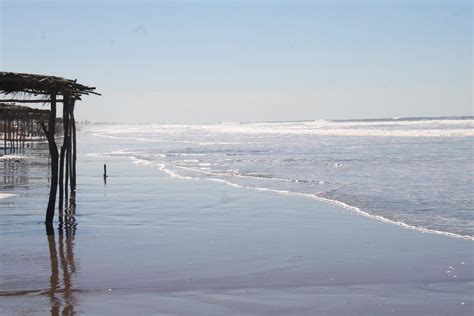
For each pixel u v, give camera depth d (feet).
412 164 106.63
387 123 411.13
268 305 28.66
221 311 27.76
